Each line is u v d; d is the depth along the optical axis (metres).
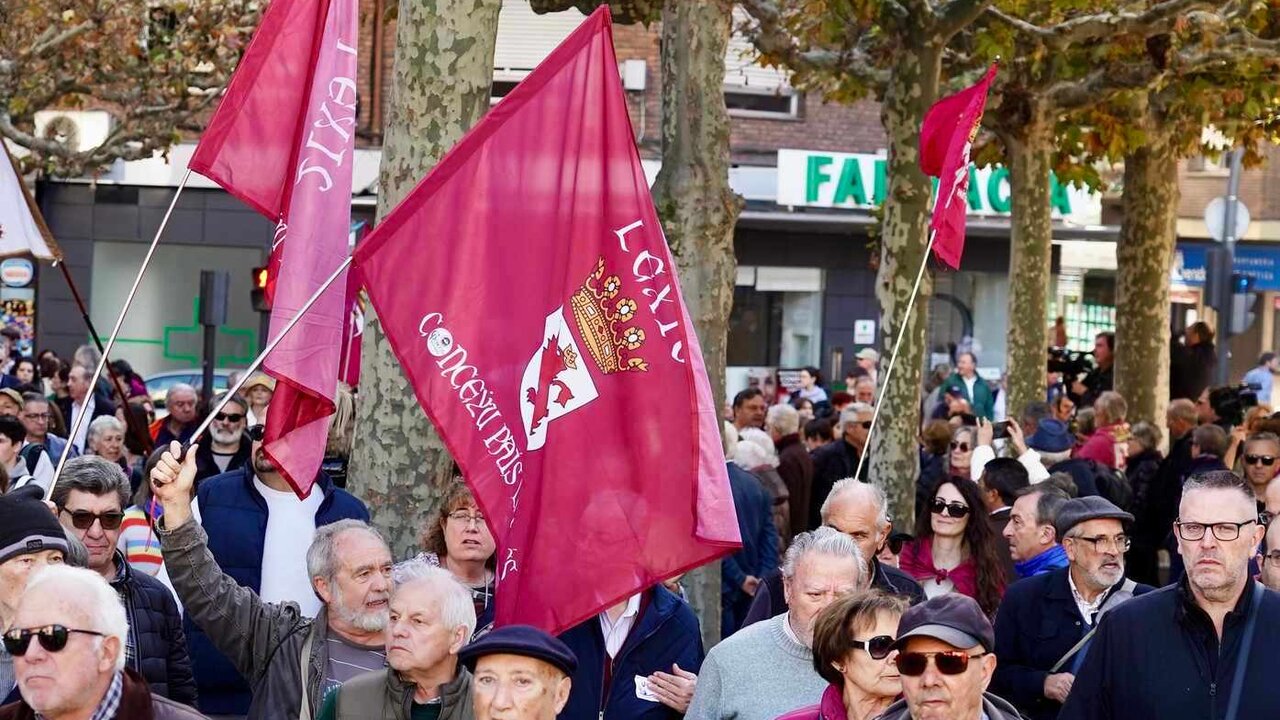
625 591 8.07
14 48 24.56
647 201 8.27
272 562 10.43
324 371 9.27
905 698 6.68
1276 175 48.91
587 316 8.23
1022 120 24.50
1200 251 49.22
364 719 7.42
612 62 8.32
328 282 8.25
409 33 11.13
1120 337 28.39
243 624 8.25
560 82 8.34
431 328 8.30
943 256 13.03
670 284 8.20
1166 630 7.62
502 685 6.45
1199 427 17.98
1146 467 19.08
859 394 25.14
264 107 9.36
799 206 39.25
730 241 14.54
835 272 40.25
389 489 11.10
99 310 37.75
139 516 11.32
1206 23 19.83
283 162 9.39
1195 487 7.50
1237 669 7.47
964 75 23.88
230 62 25.36
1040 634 9.81
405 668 7.29
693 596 13.44
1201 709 7.49
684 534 8.09
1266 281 49.12
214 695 10.51
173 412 17.48
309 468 9.33
